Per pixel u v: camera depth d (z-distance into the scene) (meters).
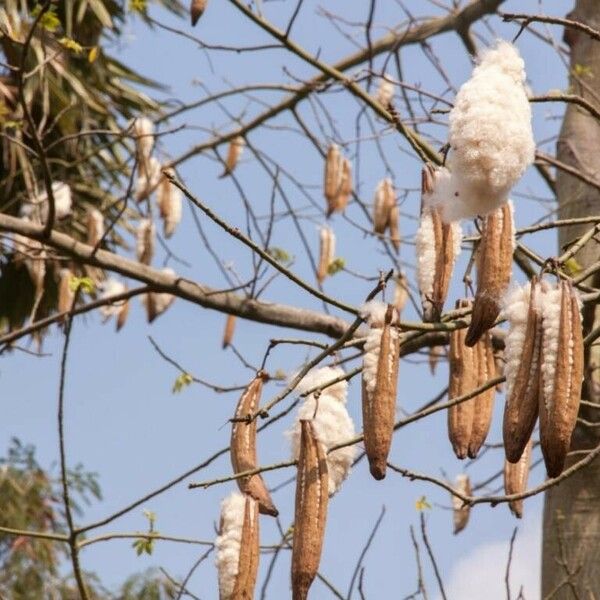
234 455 6.34
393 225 10.83
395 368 5.42
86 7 15.38
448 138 5.20
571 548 9.56
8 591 19.06
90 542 8.12
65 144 15.12
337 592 8.16
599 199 10.74
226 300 11.10
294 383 6.24
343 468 5.96
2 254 11.50
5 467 19.52
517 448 4.98
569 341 4.94
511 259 5.69
